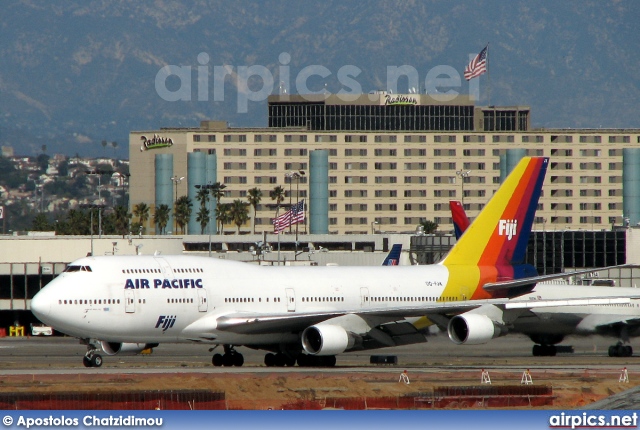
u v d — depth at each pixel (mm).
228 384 197000
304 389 193625
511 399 185375
